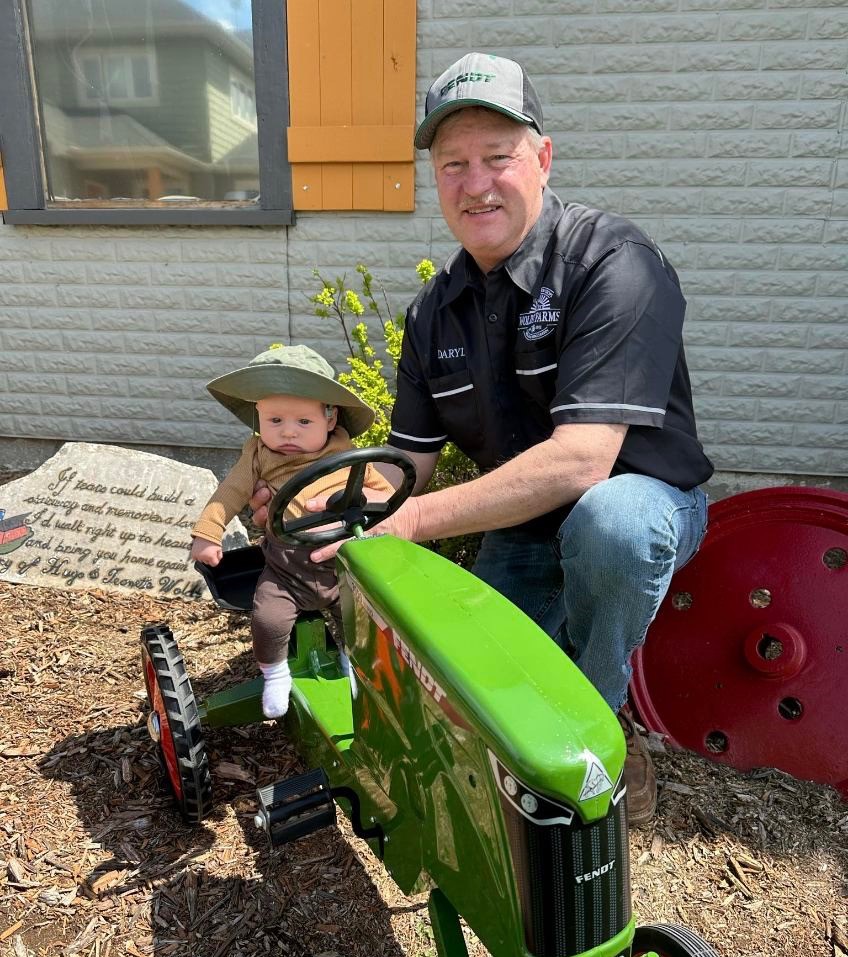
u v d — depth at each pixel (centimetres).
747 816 235
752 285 451
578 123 443
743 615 270
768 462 472
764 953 194
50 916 200
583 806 127
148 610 355
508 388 240
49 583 372
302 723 229
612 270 210
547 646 143
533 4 430
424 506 197
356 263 474
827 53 417
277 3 442
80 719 277
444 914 159
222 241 482
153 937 195
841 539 264
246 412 261
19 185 488
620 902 136
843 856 222
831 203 435
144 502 391
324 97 451
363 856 221
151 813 236
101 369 511
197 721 225
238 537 380
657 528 199
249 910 203
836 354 453
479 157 212
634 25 427
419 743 153
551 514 244
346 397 233
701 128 434
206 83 472
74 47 478
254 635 232
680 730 268
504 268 225
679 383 231
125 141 489
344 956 191
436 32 439
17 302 508
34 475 402
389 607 155
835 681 252
